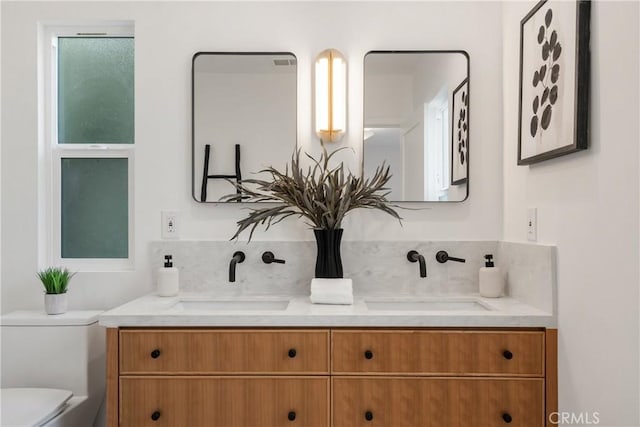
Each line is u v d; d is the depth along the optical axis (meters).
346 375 1.47
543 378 1.46
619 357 1.15
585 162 1.30
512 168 1.85
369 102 1.96
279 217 1.97
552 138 1.45
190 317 1.47
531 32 1.62
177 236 1.97
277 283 1.95
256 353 1.48
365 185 1.78
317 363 1.48
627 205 1.12
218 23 1.99
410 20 1.98
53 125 2.06
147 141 1.98
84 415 1.75
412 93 1.96
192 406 1.47
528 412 1.46
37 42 2.00
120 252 2.06
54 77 2.07
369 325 1.47
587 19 1.28
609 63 1.19
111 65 2.08
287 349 1.48
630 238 1.11
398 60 1.96
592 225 1.27
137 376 1.48
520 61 1.70
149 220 1.97
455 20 1.98
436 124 1.96
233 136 1.96
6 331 1.76
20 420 1.47
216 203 1.97
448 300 1.84
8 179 1.98
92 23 2.02
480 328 1.47
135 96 1.98
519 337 1.47
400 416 1.47
